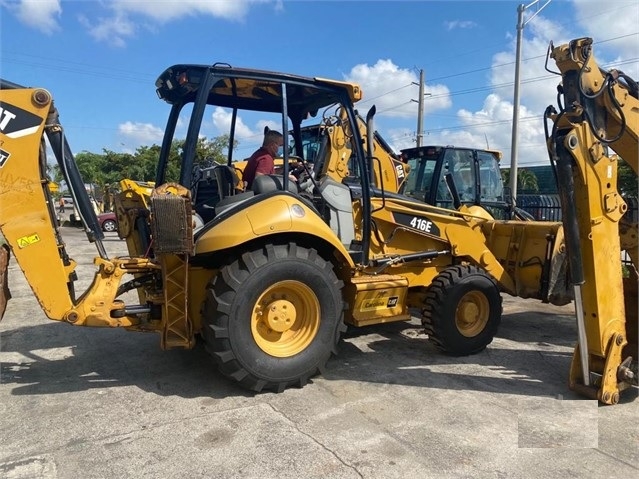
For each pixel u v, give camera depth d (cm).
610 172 381
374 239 502
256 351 382
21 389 399
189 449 309
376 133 663
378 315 478
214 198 485
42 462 293
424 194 933
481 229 622
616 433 337
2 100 342
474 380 431
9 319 621
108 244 1573
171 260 379
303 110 511
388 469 290
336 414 359
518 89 1858
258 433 329
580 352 390
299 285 398
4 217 346
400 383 421
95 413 356
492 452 310
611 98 378
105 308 376
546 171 3738
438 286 491
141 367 448
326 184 469
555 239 557
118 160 3641
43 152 365
